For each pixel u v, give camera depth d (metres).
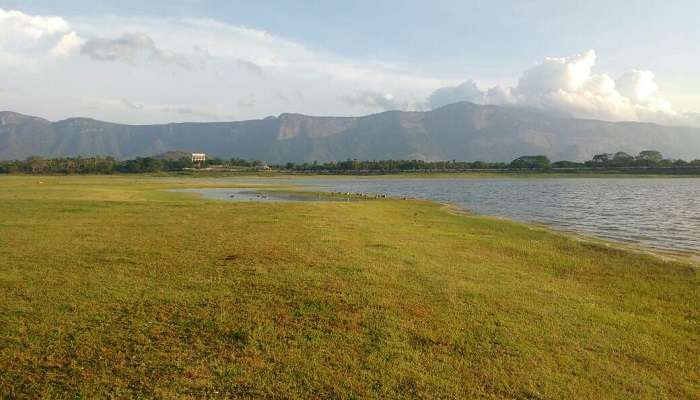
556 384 8.18
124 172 176.75
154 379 7.74
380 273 14.48
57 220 26.03
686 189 90.88
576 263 19.11
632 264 19.48
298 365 8.37
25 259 15.30
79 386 7.49
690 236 30.61
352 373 8.19
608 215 43.84
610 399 7.85
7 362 8.13
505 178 164.25
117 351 8.65
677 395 8.17
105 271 13.90
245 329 9.69
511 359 9.00
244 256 16.45
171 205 38.59
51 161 176.88
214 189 80.19
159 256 16.27
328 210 37.34
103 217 28.27
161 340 9.13
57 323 9.77
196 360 8.41
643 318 12.15
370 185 113.94
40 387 7.44
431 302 11.95
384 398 7.48
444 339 9.72
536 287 14.41
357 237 22.33
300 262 15.64
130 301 11.15
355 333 9.77
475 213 44.62
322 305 11.20
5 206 33.50
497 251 20.88
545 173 180.50
